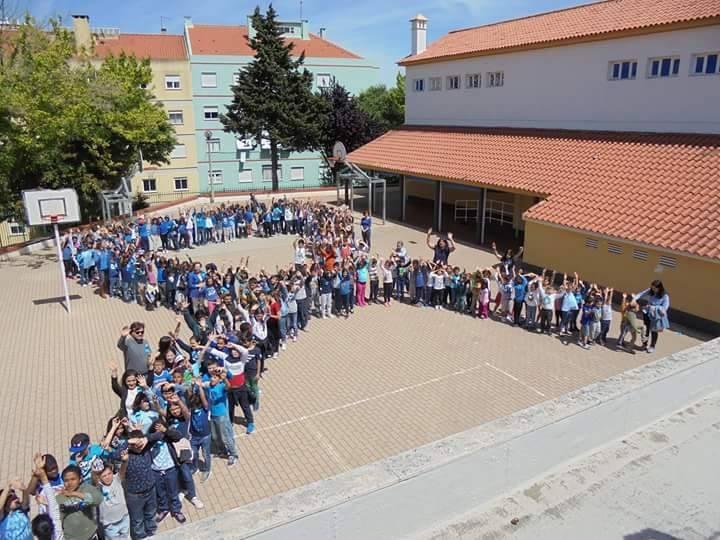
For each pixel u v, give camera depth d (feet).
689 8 70.59
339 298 58.03
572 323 52.44
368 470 17.06
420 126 118.42
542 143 85.20
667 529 17.42
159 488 26.12
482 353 48.21
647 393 22.70
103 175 104.53
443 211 118.73
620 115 77.71
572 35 82.07
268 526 14.74
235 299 53.52
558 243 66.80
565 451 20.45
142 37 167.73
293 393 41.01
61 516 21.24
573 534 17.26
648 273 56.49
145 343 36.76
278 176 176.65
